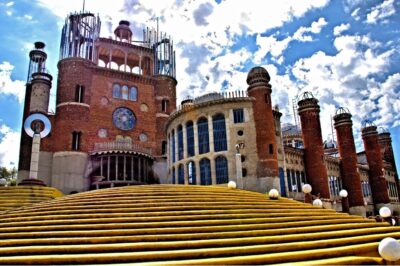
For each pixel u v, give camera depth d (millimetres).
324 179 46031
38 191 22938
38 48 53219
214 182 35719
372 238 13461
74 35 51938
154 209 13984
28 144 45250
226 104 37750
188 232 11656
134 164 48500
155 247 10117
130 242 10594
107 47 56375
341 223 15898
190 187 20281
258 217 14500
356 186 52156
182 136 40062
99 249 9812
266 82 38438
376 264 10508
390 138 74500
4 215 14312
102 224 11820
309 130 48344
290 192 43406
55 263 9008
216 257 9844
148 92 56844
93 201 15719
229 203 16172
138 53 59250
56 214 13734
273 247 10711
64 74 49219
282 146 42188
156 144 54719
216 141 36906
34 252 9664
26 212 14648
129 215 13188
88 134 48625
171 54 61312
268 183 35094
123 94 54281
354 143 54281
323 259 10445
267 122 36938
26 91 49500
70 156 45656
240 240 11008
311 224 14523
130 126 53188
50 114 47500
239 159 32375
